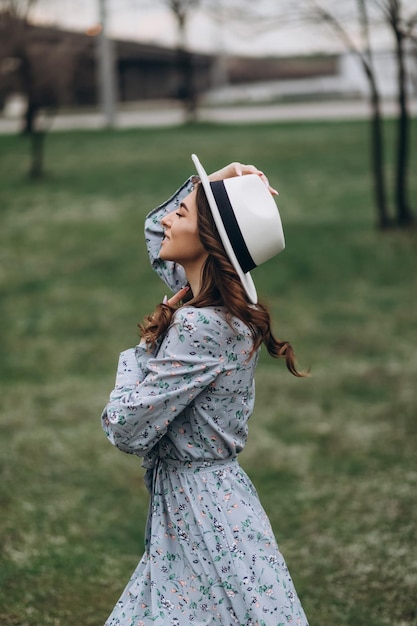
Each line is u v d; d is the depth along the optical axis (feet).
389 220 42.73
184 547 8.23
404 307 32.35
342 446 20.59
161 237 9.75
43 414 23.11
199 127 87.35
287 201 50.39
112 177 59.57
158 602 8.17
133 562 14.85
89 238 44.45
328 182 54.85
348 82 126.93
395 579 13.97
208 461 8.34
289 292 34.78
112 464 19.74
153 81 155.74
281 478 18.93
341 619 12.72
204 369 8.04
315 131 77.56
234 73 154.20
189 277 8.52
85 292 36.01
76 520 16.60
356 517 16.62
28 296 35.70
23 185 57.98
